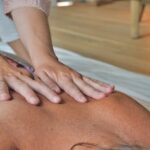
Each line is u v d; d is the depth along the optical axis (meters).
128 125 0.64
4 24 1.08
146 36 3.23
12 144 0.58
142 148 0.59
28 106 0.64
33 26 0.89
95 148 0.58
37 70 0.78
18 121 0.61
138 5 3.30
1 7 1.04
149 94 1.55
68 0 5.23
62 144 0.59
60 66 0.79
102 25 3.68
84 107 0.66
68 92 0.70
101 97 0.69
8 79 0.71
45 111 0.64
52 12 4.45
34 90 0.69
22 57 0.98
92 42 3.08
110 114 0.65
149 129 0.63
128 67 2.40
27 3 0.91
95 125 0.63
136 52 2.73
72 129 0.61
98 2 4.80
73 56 2.05
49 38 0.89
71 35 3.35
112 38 3.18
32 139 0.59
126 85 1.67
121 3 4.81
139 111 0.67
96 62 1.96
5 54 0.85
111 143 0.59
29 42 0.87
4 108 0.63
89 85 0.72
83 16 4.18
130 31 3.37
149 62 2.47
